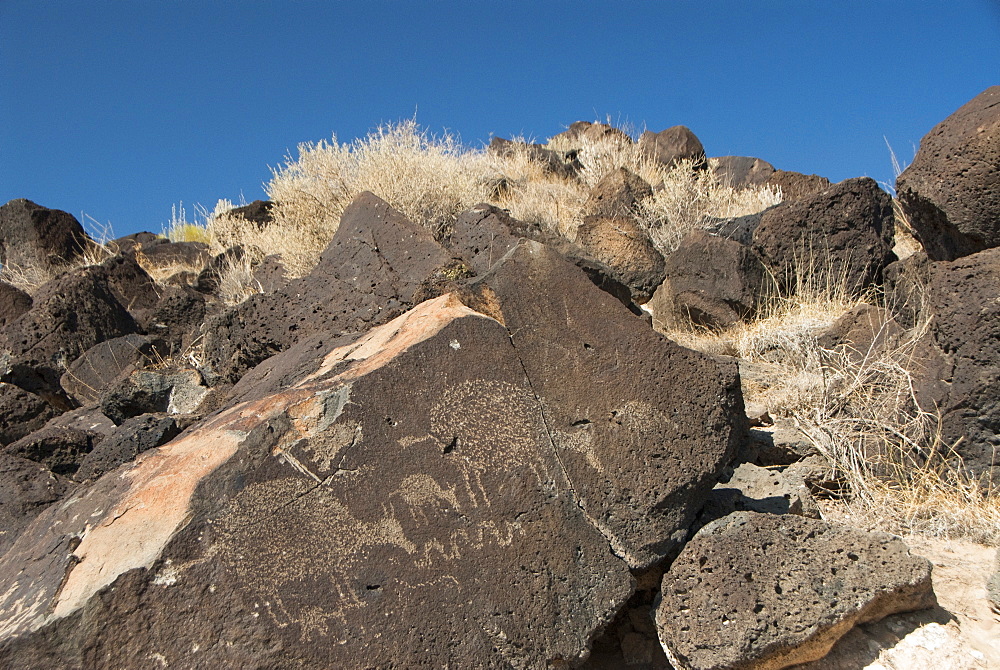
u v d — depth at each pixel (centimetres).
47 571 262
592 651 313
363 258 545
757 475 394
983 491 417
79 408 585
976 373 424
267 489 268
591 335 323
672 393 318
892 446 449
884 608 299
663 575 304
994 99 472
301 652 246
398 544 268
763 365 612
